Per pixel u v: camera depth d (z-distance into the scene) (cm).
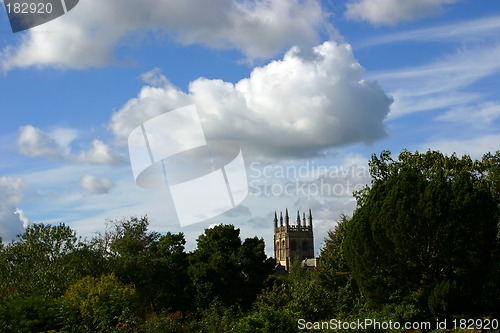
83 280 2814
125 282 4128
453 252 2378
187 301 4688
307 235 16125
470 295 2327
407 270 2477
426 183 2497
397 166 3750
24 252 3438
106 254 4569
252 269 5659
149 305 4238
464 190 2409
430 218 2380
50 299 2564
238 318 2458
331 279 3250
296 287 3105
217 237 5994
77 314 2377
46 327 2128
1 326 1991
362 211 2703
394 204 2466
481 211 2389
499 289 2361
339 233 3741
